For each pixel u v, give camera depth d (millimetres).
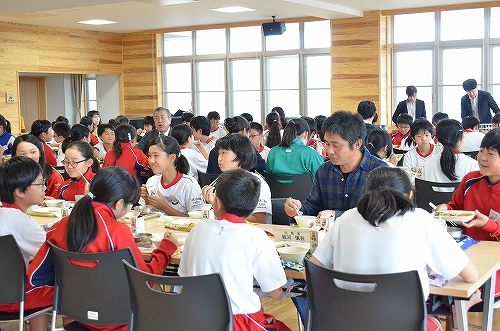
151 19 11805
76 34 13336
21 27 12352
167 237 2801
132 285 2285
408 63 11312
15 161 3016
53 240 2664
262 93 12781
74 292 2580
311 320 2258
